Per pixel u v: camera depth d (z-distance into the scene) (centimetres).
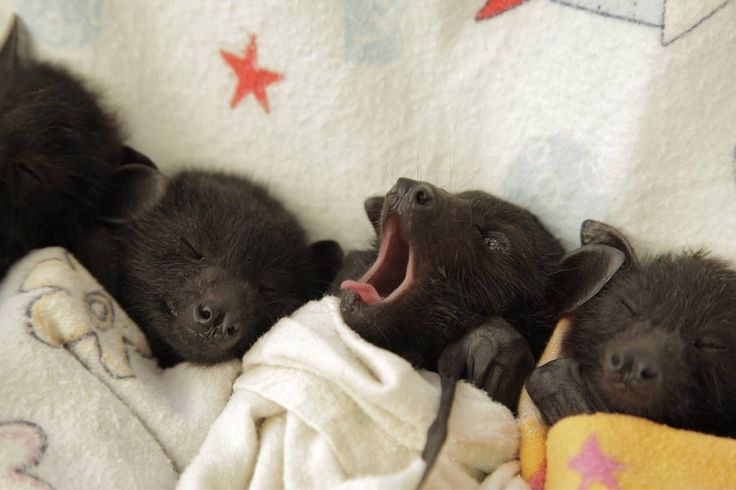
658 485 25
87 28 31
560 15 29
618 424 25
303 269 32
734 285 28
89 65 32
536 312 30
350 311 28
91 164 32
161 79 32
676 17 28
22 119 31
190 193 32
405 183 28
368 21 30
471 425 26
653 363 26
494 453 27
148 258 31
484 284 29
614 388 26
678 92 28
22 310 27
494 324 28
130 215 32
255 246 31
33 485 25
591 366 28
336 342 27
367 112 31
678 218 29
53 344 27
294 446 26
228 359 29
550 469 26
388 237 28
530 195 31
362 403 26
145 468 26
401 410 26
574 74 29
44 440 26
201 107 32
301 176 32
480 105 30
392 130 31
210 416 28
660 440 25
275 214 32
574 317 29
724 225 29
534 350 30
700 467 25
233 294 30
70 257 30
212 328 29
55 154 31
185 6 31
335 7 30
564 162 30
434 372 28
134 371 28
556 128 30
